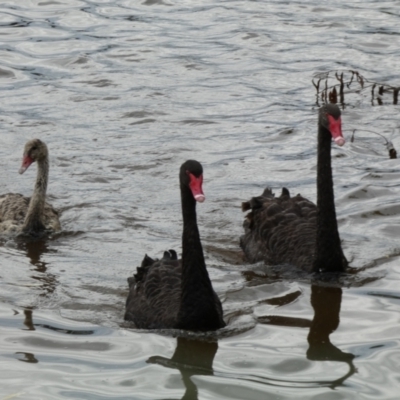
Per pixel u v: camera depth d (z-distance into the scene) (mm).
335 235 13164
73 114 20781
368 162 17938
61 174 17625
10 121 20406
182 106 21188
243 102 21406
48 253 14539
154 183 17188
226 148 18828
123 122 20266
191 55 24469
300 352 11016
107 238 15016
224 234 15062
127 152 18594
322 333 11539
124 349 11156
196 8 28672
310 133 19562
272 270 13562
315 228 13875
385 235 14734
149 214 15875
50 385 10266
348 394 9992
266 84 22469
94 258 14242
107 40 25781
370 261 13750
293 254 13594
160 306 11758
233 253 14391
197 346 11211
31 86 22609
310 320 11938
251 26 26672
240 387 10195
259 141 19203
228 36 25875
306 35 25859
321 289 12867
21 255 14492
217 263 13945
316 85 22266
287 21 27094
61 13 28203
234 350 11109
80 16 27938
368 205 15953
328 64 23641
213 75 23109
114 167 17891
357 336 11430
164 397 9984
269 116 20547
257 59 24109
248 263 13977
